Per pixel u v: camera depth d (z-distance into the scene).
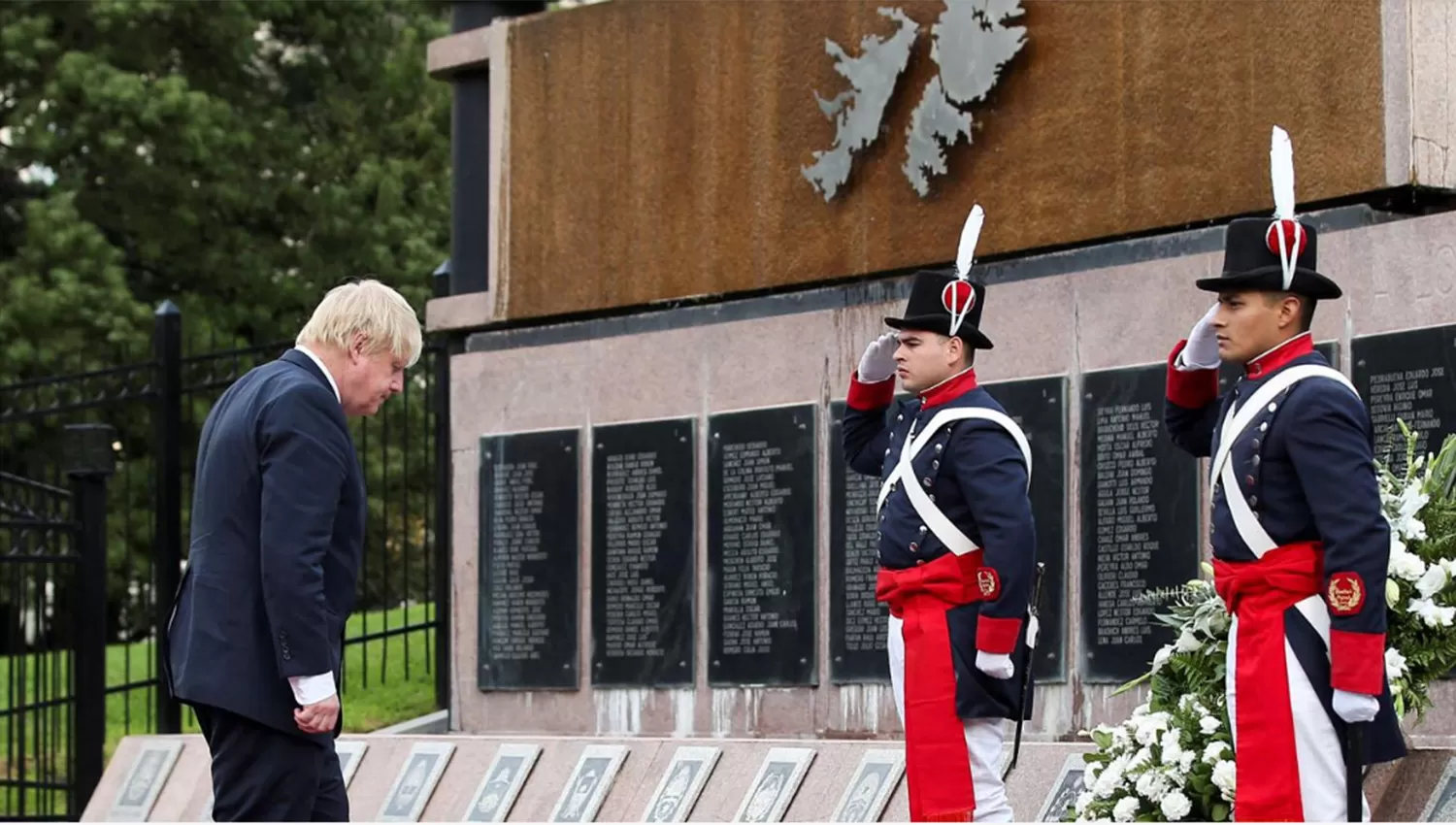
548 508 10.73
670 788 8.88
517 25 11.27
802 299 10.05
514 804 9.45
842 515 9.57
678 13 10.56
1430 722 7.54
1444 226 7.75
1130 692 8.51
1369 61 8.15
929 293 6.53
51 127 23.45
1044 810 7.64
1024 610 6.22
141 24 24.25
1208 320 6.09
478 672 10.95
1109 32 8.97
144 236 23.84
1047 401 8.91
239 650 5.87
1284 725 5.56
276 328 24.20
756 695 9.80
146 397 12.76
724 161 10.33
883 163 9.70
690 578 10.11
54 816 11.84
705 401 10.16
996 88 9.32
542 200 11.11
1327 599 5.45
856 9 9.86
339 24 25.70
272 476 5.86
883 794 8.09
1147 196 8.81
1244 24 8.55
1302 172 8.34
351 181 25.17
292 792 5.92
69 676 12.26
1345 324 8.03
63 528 12.17
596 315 10.92
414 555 21.11
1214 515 5.80
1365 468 5.47
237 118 24.14
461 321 11.45
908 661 6.39
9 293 22.53
